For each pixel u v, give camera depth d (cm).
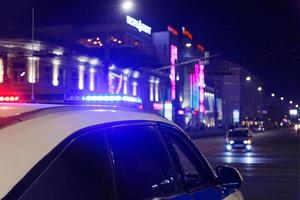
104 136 284
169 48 7825
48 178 224
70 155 245
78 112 284
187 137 421
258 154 3244
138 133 329
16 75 4659
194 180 398
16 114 251
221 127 9756
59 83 4981
